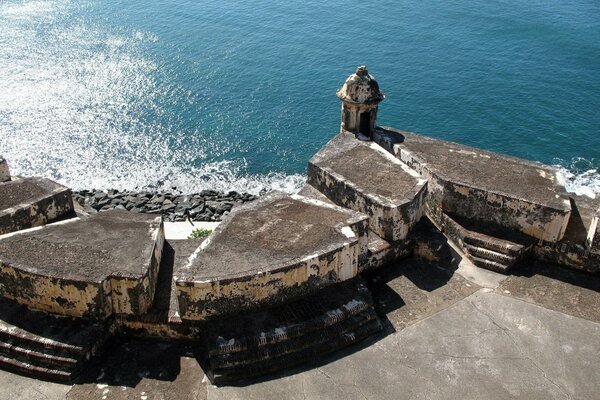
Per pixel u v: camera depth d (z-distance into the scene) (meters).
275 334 10.32
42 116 31.12
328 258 10.90
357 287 11.37
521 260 13.07
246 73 35.69
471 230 13.39
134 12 46.25
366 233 12.09
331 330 10.70
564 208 12.43
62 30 42.72
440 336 11.07
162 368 10.38
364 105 15.95
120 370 10.34
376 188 13.12
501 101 32.38
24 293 10.78
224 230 11.58
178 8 46.88
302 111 31.84
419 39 39.81
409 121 30.84
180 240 12.77
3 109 31.56
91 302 10.42
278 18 43.91
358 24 42.38
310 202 12.59
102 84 34.47
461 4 46.38
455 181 13.56
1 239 11.34
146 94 33.53
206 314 10.50
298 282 10.80
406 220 12.66
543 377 10.24
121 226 11.98
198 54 38.16
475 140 29.42
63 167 27.03
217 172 27.28
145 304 10.70
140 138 29.64
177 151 28.73
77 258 10.83
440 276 12.62
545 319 11.50
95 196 23.33
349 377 10.19
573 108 31.67
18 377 10.21
